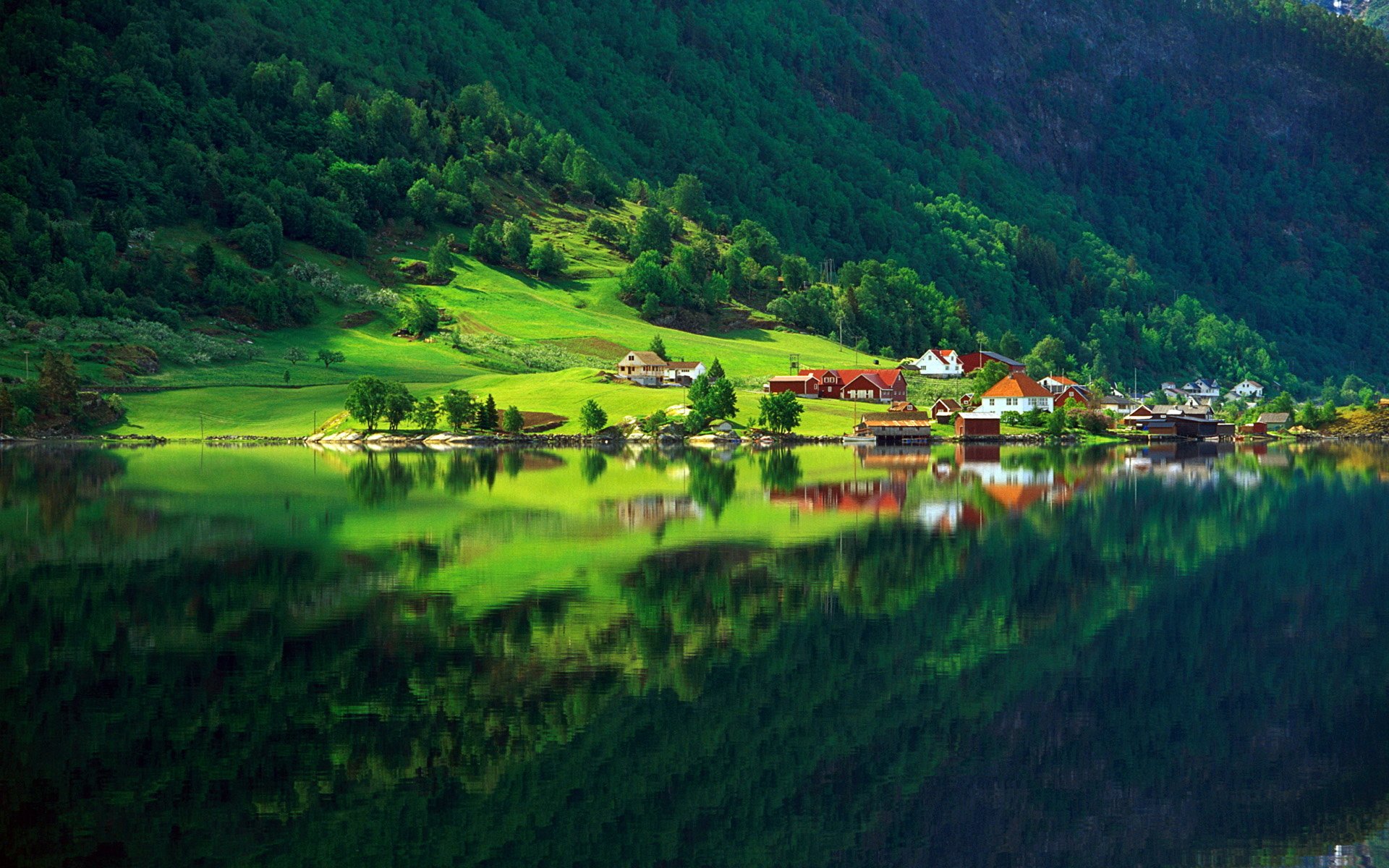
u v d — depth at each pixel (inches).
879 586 3024.1
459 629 2532.0
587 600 2802.7
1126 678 2351.1
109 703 2052.2
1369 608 2935.5
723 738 1967.3
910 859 1612.9
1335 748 2031.3
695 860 1566.2
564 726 1994.3
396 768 1815.9
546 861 1549.0
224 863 1525.6
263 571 3095.5
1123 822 1742.1
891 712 2117.4
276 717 2004.2
